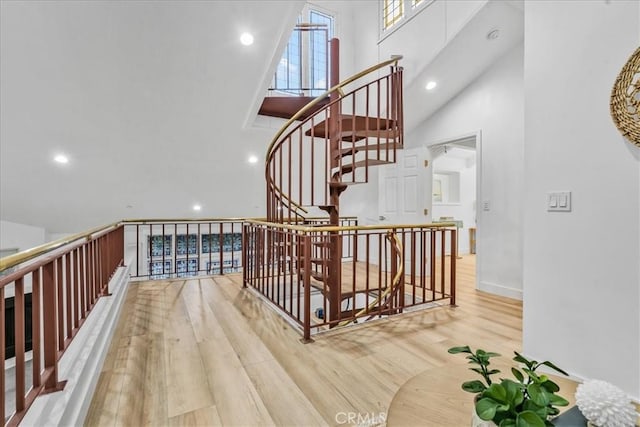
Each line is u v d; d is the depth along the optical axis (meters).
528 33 1.86
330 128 3.48
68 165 4.03
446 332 2.37
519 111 3.24
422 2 3.63
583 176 1.61
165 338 2.25
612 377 1.51
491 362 1.29
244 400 1.53
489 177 3.54
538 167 1.82
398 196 4.75
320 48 5.54
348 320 2.61
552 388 0.74
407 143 4.68
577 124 1.63
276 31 3.07
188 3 2.68
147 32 2.86
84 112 3.49
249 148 4.67
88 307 2.16
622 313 1.47
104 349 1.92
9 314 3.76
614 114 1.47
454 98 3.96
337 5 5.38
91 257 2.23
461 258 6.45
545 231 1.79
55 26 2.68
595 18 1.56
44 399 1.28
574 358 1.66
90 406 1.48
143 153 4.22
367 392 1.60
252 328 2.45
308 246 2.28
